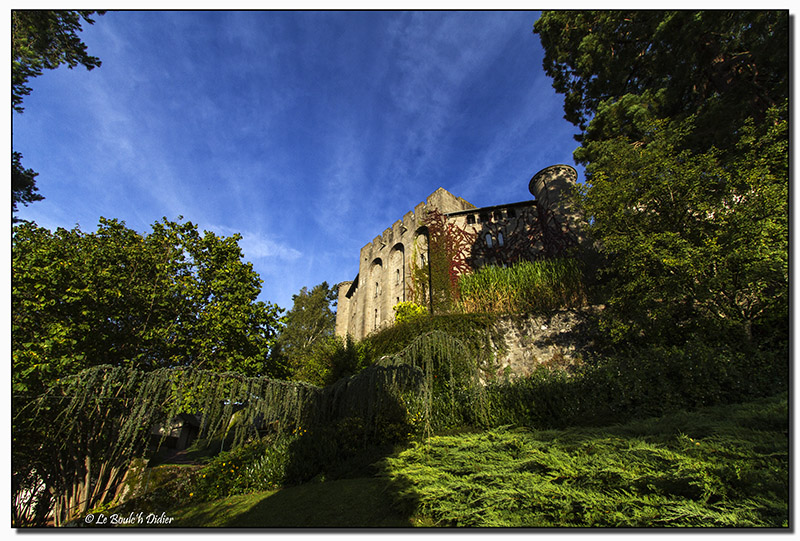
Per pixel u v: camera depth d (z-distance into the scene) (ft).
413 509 15.66
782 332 26.37
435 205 80.64
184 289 36.94
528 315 41.19
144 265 36.29
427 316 44.57
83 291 29.99
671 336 30.48
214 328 35.45
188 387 26.30
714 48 43.37
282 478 24.08
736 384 22.76
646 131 38.22
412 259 79.00
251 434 29.19
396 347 43.21
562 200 63.77
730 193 29.89
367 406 27.68
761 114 41.14
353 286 113.70
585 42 54.80
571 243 61.82
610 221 34.78
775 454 12.50
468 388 29.60
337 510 17.10
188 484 24.59
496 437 20.72
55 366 27.96
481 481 15.96
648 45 51.83
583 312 39.11
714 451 14.10
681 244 29.01
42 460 31.53
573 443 17.81
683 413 18.88
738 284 27.32
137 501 22.59
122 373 24.70
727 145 41.88
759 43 37.52
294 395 29.12
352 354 44.80
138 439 30.96
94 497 29.48
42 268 30.14
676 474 12.64
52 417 28.86
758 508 11.04
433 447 21.43
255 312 40.14
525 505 13.39
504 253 70.85
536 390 28.94
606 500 12.46
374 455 25.05
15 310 29.81
